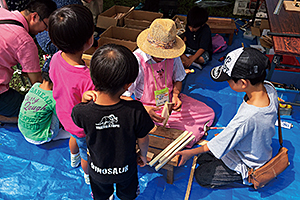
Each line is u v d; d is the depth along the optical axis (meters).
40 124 2.78
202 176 2.53
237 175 2.43
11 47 2.58
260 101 1.92
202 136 3.08
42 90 2.70
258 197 2.47
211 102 3.60
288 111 3.29
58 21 1.65
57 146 2.98
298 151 2.88
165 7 5.29
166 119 2.59
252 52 1.81
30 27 2.71
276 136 3.05
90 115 1.50
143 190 2.55
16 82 3.86
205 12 3.68
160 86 2.70
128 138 1.61
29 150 2.93
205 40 3.94
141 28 4.41
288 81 3.45
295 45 2.72
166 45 2.28
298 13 3.44
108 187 2.01
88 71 1.89
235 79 1.89
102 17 4.38
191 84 3.92
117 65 1.36
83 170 2.58
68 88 1.90
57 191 2.54
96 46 4.00
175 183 2.61
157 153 2.47
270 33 2.90
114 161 1.69
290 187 2.54
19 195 2.49
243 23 5.46
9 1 3.25
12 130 3.16
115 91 1.46
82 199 2.48
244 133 2.00
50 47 3.57
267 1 3.84
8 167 2.73
